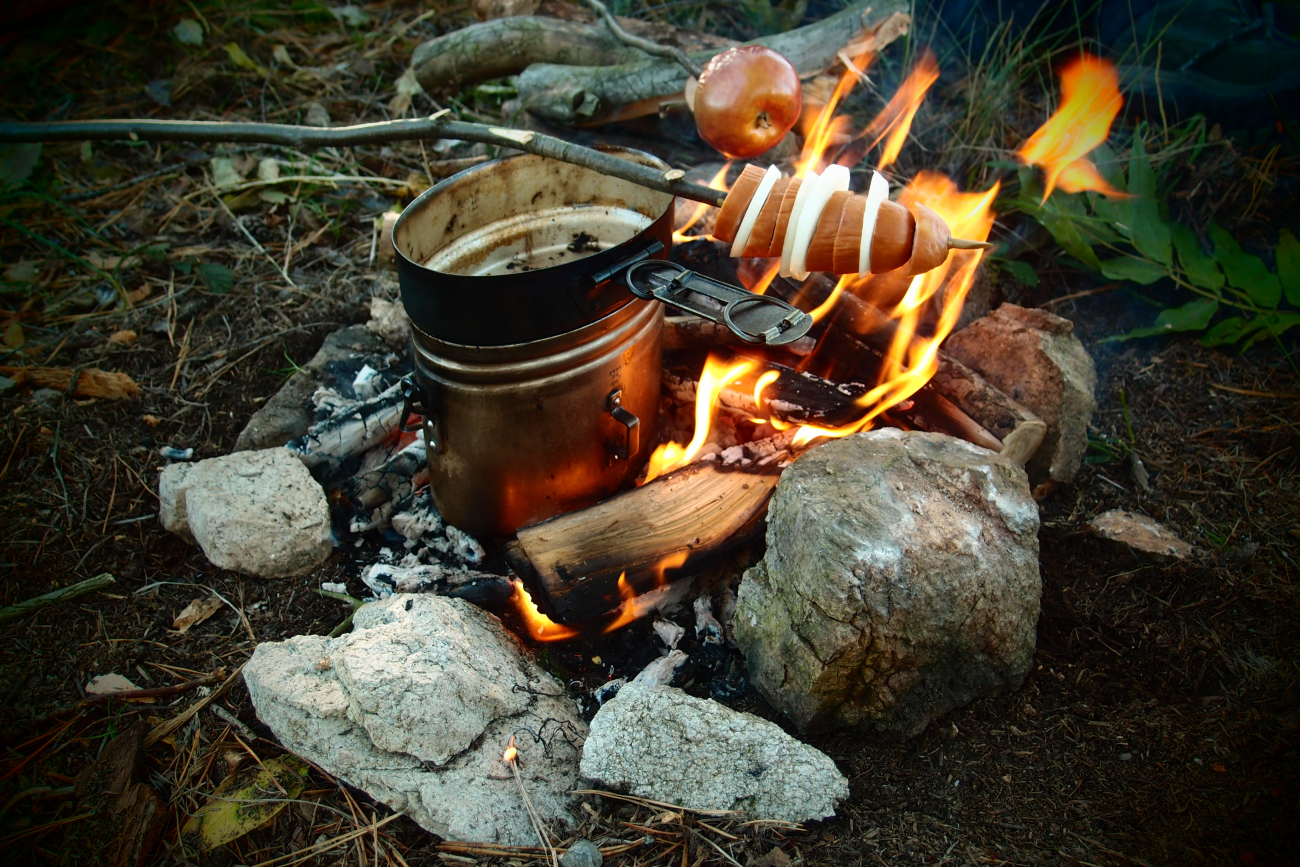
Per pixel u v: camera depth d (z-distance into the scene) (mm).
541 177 2055
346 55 3961
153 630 2010
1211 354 2592
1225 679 1816
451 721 1620
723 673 1895
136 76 3820
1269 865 1502
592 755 1624
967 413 2146
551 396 1790
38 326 2797
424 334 1739
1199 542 2105
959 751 1727
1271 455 2295
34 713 1842
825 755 1652
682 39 2840
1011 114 3129
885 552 1605
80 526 2215
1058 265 2832
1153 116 3010
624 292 1740
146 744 1784
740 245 1533
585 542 1878
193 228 3160
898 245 1453
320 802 1671
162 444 2445
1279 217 2740
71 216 3174
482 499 1956
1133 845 1554
